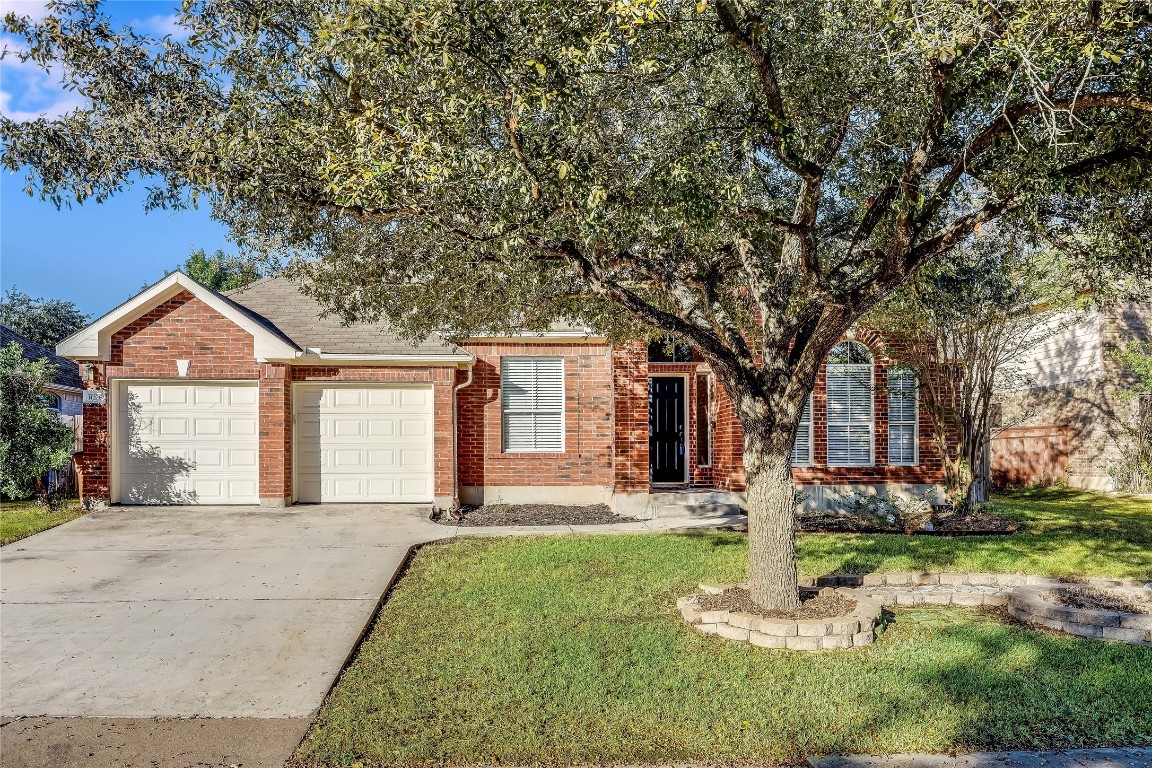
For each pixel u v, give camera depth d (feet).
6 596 27.04
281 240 26.20
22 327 106.52
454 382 46.26
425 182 18.98
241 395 44.75
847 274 22.57
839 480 47.57
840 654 20.94
